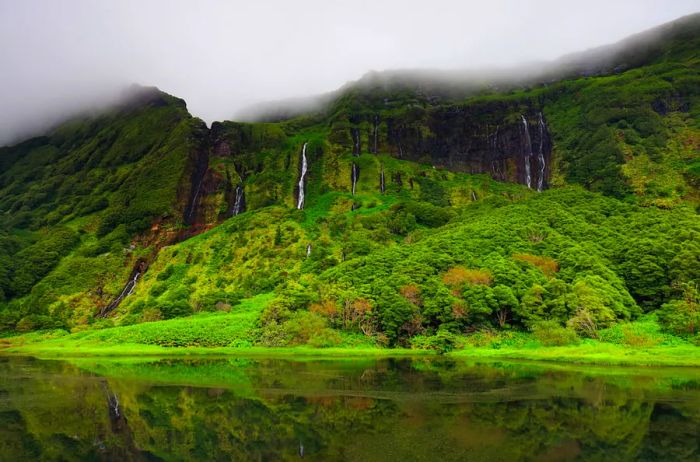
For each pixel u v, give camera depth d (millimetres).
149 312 116688
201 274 153125
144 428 39469
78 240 199625
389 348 85312
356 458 31078
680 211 130250
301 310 94812
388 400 46406
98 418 42906
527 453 31094
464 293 87188
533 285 86750
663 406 41625
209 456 32500
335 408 43875
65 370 72750
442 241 116250
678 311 74750
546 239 112688
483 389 50062
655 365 61219
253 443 34812
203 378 61469
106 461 32375
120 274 174750
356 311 89500
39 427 40500
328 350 82812
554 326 76688
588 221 125688
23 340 122250
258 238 164375
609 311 78938
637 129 198125
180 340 94562
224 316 105688
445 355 78000
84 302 157875
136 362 79812
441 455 31125
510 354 73750
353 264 112500
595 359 65062
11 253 193250
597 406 41938
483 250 109062
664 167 170125
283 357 79875
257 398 48906
